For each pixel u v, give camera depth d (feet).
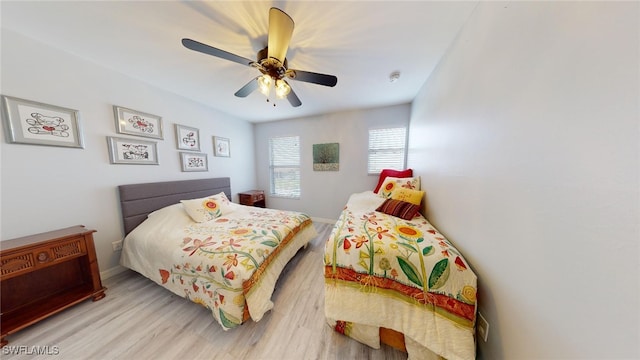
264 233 5.74
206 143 9.50
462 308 3.12
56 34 4.51
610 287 1.53
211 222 6.77
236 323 4.03
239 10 3.78
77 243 4.75
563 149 1.86
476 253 3.43
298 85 7.11
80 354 3.64
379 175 10.28
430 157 6.20
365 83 7.01
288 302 5.09
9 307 4.28
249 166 12.44
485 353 3.14
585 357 1.71
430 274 3.39
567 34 1.82
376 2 3.57
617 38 1.45
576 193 1.75
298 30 4.25
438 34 4.38
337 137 10.84
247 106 9.55
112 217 6.21
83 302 4.97
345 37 4.50
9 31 4.35
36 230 4.84
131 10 3.77
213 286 4.24
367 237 4.26
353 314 3.78
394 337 3.78
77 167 5.49
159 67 5.96
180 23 4.13
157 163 7.45
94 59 5.56
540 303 2.13
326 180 11.41
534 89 2.20
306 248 8.22
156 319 4.48
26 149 4.69
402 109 9.50
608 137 1.51
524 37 2.35
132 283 5.82
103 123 5.97
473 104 3.58
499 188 2.83
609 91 1.50
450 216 4.53
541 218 2.11
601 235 1.58
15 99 4.47
